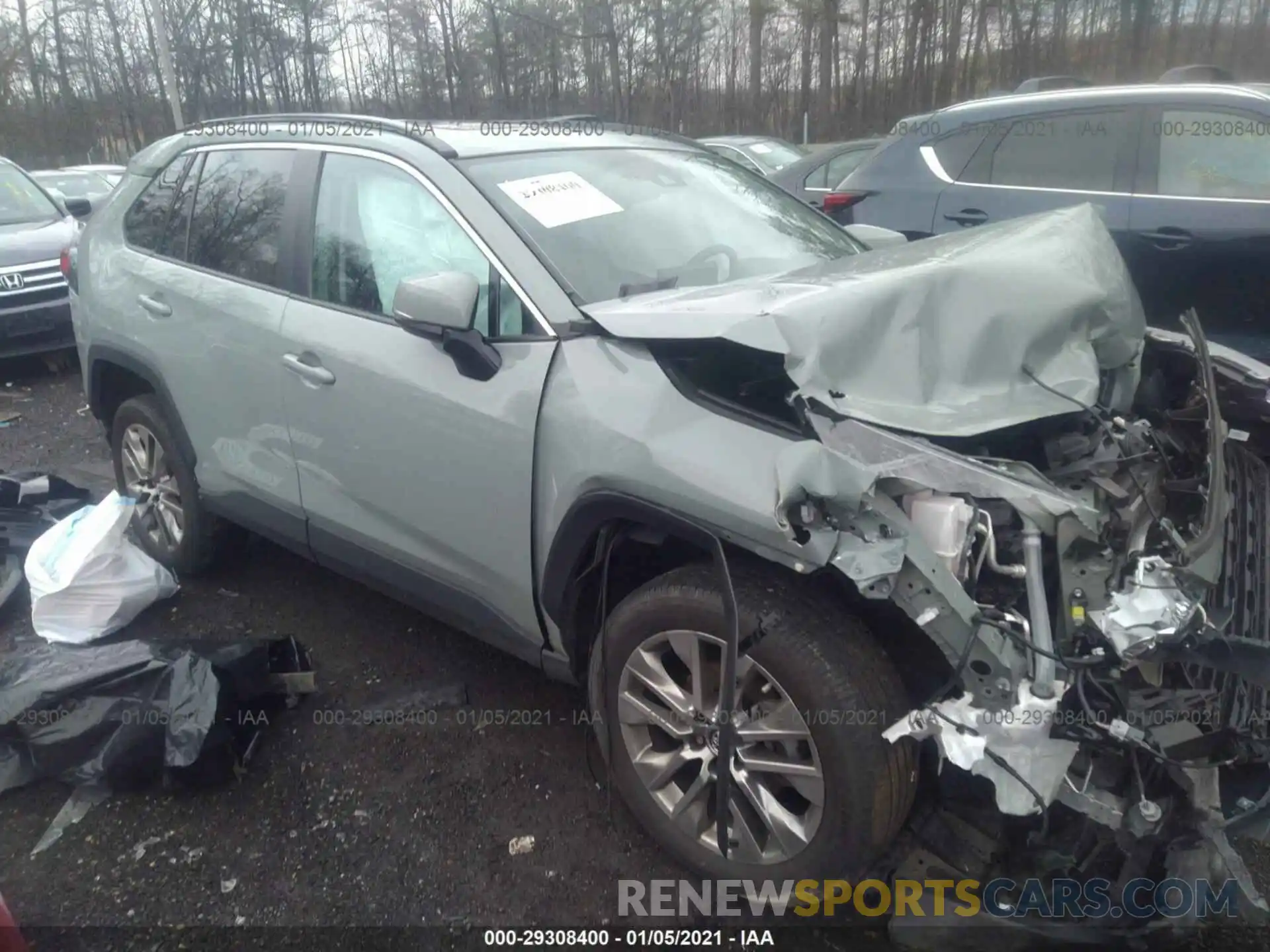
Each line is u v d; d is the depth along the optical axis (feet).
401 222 10.17
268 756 10.21
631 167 11.36
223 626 12.68
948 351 7.88
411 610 13.11
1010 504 6.95
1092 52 88.22
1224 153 16.79
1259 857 8.50
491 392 8.89
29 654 10.87
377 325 10.02
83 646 12.00
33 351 25.50
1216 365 9.90
